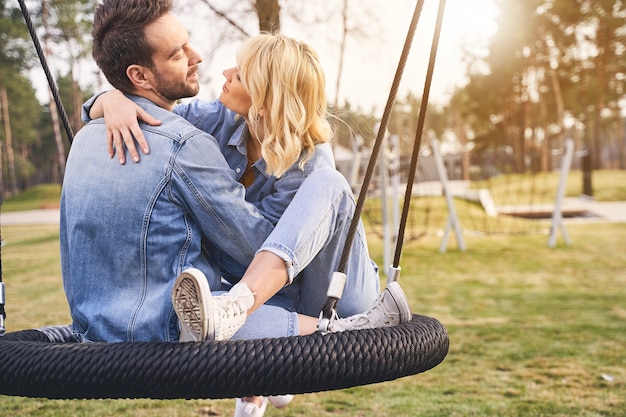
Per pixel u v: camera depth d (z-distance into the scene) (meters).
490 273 6.59
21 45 26.03
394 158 6.92
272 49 1.65
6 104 35.81
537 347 3.85
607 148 52.94
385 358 1.43
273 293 1.51
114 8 1.62
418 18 1.49
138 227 1.55
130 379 1.34
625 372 3.35
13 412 2.98
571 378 3.27
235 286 1.47
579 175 19.11
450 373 3.40
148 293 1.57
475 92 33.25
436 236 9.68
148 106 1.65
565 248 8.30
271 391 1.37
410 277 6.39
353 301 1.78
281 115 1.64
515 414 2.79
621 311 4.80
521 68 30.39
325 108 1.74
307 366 1.37
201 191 1.56
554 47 29.69
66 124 1.98
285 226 1.55
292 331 1.62
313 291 1.79
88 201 1.57
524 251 8.15
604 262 7.15
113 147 1.60
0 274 1.76
